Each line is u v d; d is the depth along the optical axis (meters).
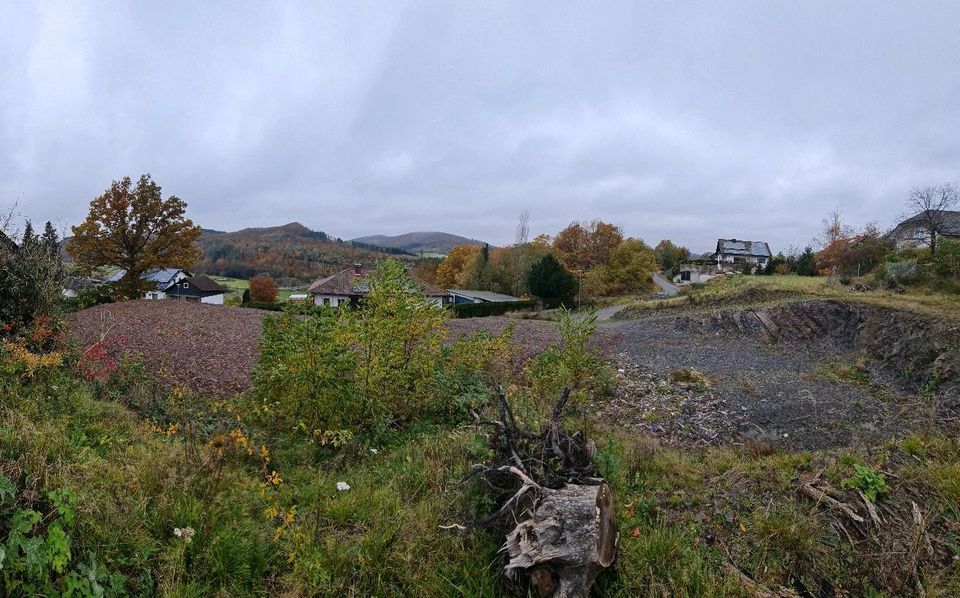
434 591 3.07
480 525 3.53
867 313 14.68
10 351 5.70
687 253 74.94
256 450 4.70
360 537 3.42
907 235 27.39
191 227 27.47
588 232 54.38
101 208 25.20
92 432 4.26
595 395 9.12
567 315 8.34
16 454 3.11
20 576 2.41
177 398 5.71
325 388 5.31
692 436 7.49
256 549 3.11
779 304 17.31
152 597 2.66
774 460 4.82
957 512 3.64
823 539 3.53
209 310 18.81
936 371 9.95
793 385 10.27
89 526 2.81
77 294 13.86
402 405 6.11
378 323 5.76
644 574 3.24
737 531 3.72
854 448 5.00
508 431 4.17
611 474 4.40
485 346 7.25
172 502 3.30
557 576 3.00
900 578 3.21
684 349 14.48
